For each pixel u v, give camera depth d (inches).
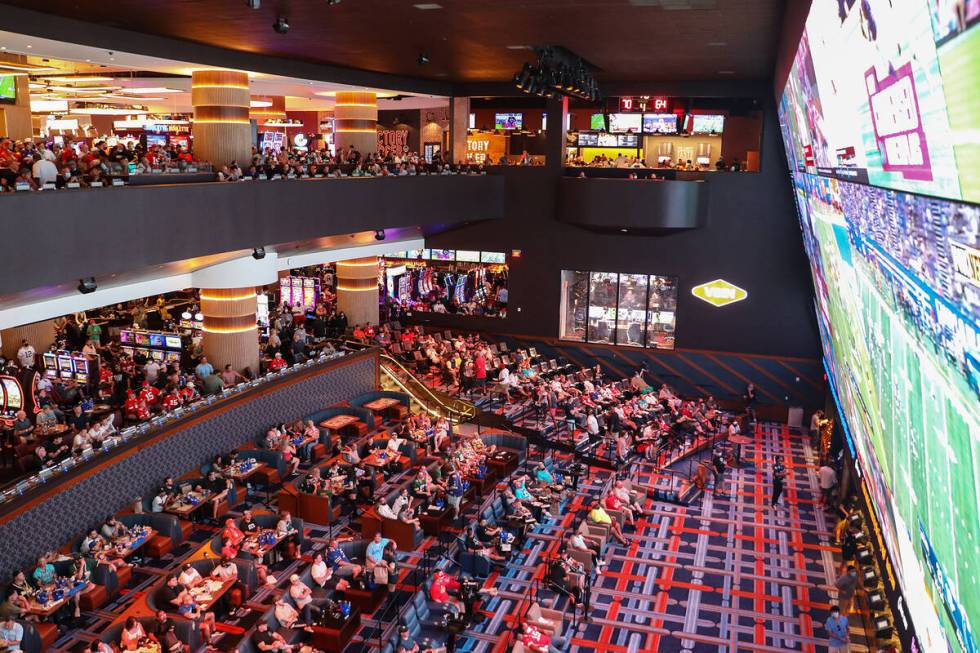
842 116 379.2
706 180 1210.6
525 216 1305.4
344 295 1331.2
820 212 621.0
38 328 1097.4
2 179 626.8
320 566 683.4
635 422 1072.2
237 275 953.5
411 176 1154.0
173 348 1120.8
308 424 967.0
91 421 875.4
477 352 1226.6
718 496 936.9
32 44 731.4
